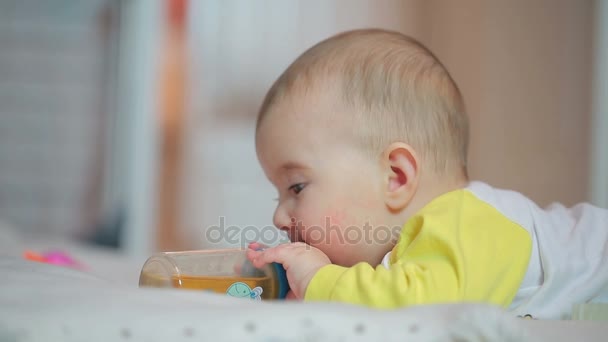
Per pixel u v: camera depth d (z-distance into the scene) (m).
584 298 1.11
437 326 0.70
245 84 4.02
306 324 0.69
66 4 3.63
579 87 2.69
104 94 3.71
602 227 1.23
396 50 1.28
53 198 3.71
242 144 4.02
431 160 1.21
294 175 1.22
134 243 3.57
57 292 0.83
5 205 3.69
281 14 3.96
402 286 0.94
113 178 3.66
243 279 1.07
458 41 3.43
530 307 1.08
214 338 0.68
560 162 2.74
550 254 1.12
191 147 4.11
